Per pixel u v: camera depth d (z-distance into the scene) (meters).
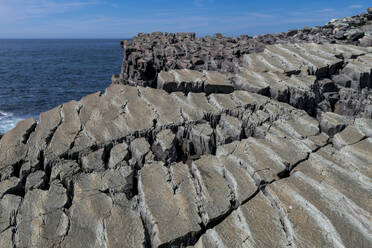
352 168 5.98
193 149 7.32
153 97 8.71
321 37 16.06
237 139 7.36
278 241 4.42
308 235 4.47
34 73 61.16
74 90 43.50
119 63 84.69
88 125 7.23
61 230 4.63
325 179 5.61
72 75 58.75
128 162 6.27
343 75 10.77
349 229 4.52
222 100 8.63
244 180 5.58
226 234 4.51
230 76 10.32
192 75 10.12
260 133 7.51
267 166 5.93
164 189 5.38
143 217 4.98
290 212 4.88
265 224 4.70
